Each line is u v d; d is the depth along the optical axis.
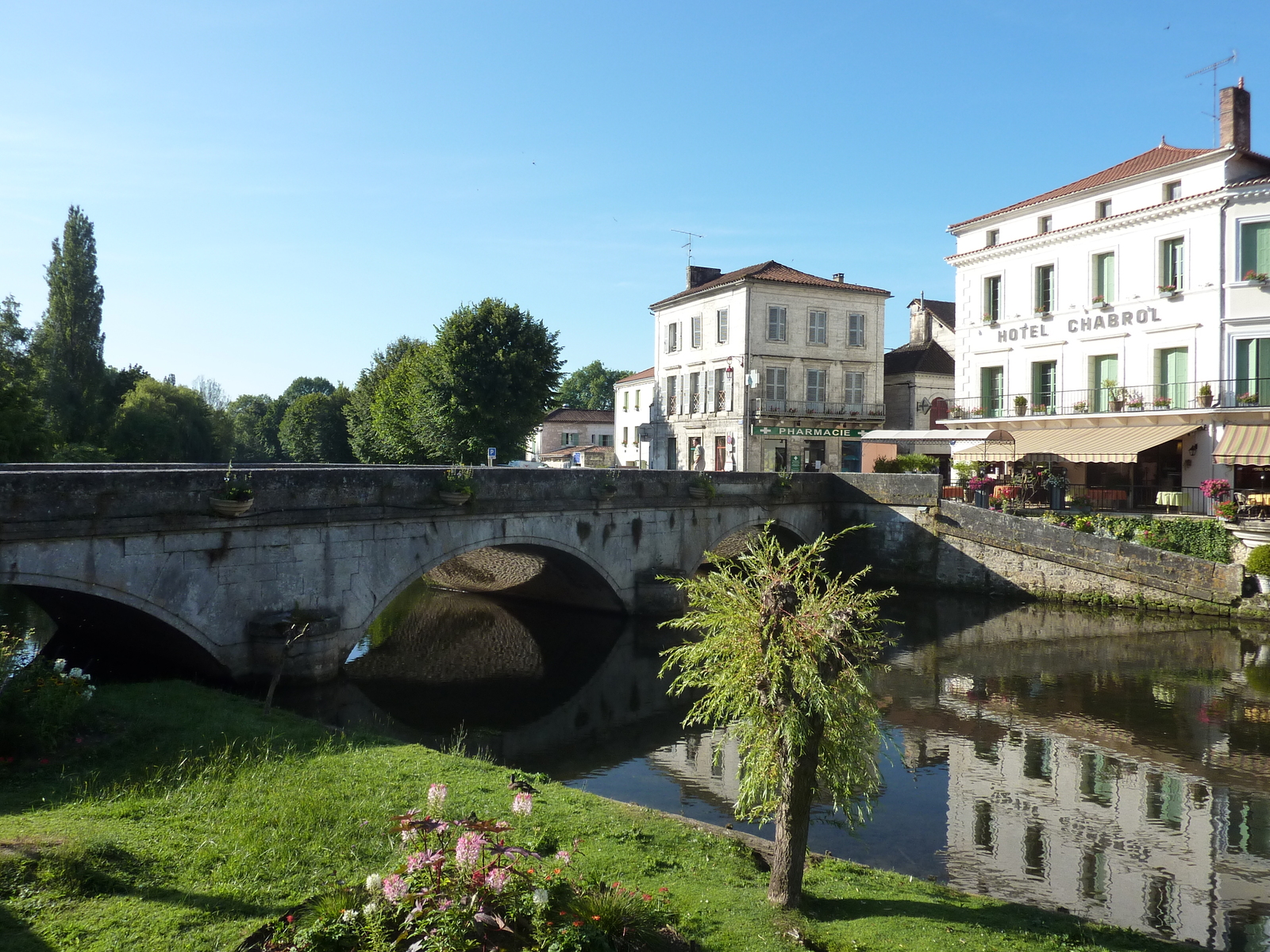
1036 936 5.82
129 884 5.12
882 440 34.66
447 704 14.05
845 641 5.52
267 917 4.80
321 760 8.15
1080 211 29.20
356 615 14.62
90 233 44.56
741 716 5.91
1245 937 6.88
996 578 24.42
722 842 7.03
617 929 4.41
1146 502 26.72
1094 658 17.41
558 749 11.80
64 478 10.84
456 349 37.44
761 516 25.02
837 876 6.76
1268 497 22.09
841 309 42.84
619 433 56.41
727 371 42.09
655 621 20.80
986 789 10.22
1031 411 30.28
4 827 5.82
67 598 12.43
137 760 7.86
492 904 4.25
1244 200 24.33
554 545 18.77
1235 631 19.64
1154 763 11.20
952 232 33.84
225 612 12.72
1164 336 26.22
